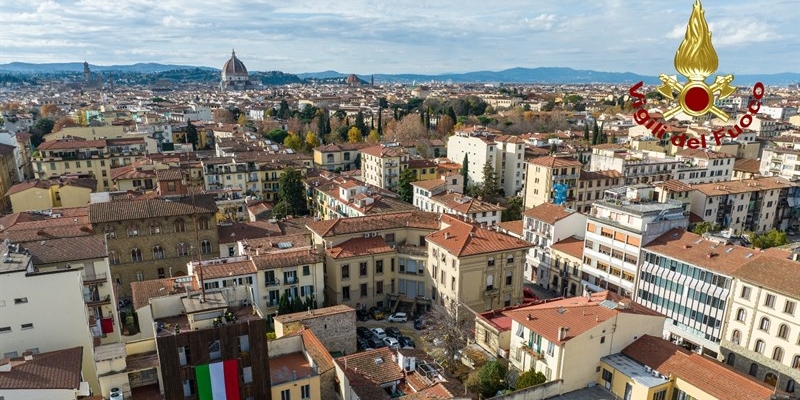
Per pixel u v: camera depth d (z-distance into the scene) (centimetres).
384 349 6606
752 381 5431
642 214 8656
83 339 6100
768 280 7050
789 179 14800
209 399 5188
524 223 11312
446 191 13912
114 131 19700
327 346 7300
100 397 5084
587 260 9781
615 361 6153
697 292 7925
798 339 6712
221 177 15588
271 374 5750
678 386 5691
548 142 19850
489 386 6397
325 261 9162
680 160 15662
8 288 5675
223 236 10481
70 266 7138
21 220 10256
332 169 19612
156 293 7594
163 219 9769
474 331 7981
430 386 5712
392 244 9675
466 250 8269
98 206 9719
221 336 5150
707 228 11056
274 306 8481
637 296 8875
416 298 9219
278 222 11444
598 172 15125
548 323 6328
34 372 4903
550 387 5934
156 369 5519
